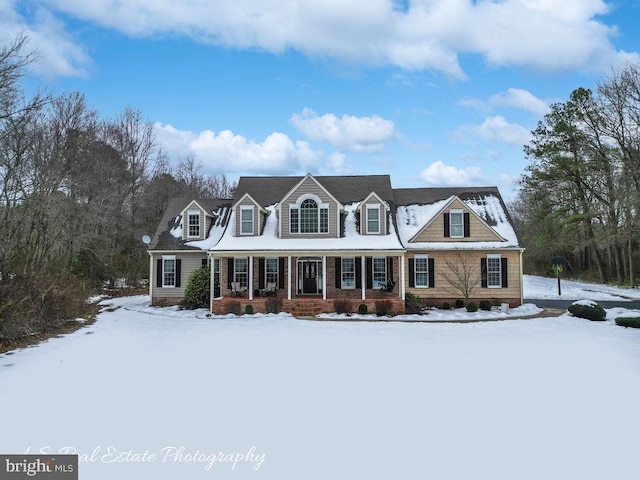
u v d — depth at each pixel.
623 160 34.91
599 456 6.24
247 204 24.20
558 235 43.19
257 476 5.67
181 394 8.87
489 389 9.18
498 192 27.00
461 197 27.00
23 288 16.73
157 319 20.72
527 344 14.06
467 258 24.08
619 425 7.33
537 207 44.97
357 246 22.64
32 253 21.39
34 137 22.88
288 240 23.52
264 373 10.41
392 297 22.92
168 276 26.38
